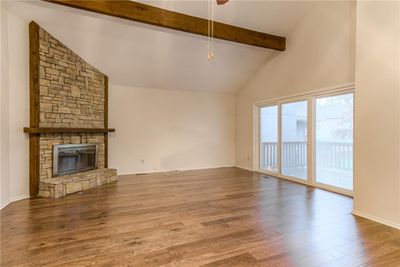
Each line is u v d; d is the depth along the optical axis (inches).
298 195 154.9
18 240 90.0
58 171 168.1
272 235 95.8
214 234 96.4
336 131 165.6
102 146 210.4
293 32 196.5
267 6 169.5
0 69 130.0
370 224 107.0
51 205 132.1
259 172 241.4
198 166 265.1
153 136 243.3
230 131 281.0
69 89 176.1
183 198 147.1
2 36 131.7
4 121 133.1
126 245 86.7
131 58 198.5
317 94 177.0
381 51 108.7
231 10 167.3
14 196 140.8
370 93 113.5
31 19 147.8
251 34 188.9
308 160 184.4
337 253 82.1
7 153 135.7
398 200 102.6
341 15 156.6
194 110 262.8
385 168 107.4
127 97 230.8
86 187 168.1
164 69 218.1
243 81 258.5
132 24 165.2
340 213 121.2
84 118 190.4
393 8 103.9
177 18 160.1
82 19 155.6
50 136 161.3
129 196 150.9
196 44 194.5
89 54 186.5
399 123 102.3
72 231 98.3
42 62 154.9
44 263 74.7
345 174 158.9
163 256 79.5
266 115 239.8
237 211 123.6
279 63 213.3
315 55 176.6
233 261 76.8
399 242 90.0
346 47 153.5
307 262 76.7
